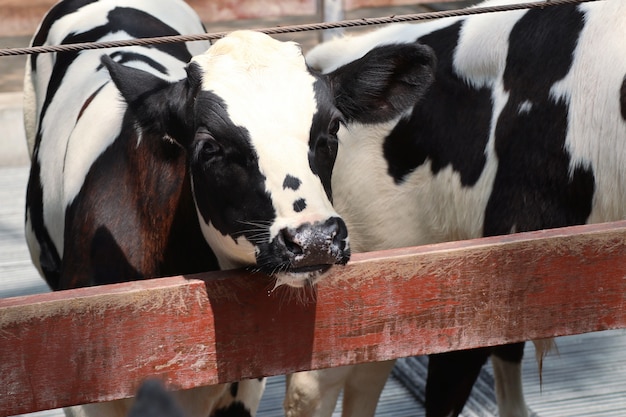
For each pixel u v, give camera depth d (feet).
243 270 8.49
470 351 14.38
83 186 12.71
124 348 8.09
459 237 13.57
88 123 13.46
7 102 28.27
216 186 9.88
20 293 20.34
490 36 12.99
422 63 10.75
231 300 8.29
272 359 8.55
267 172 9.51
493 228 12.84
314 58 15.29
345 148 13.88
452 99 13.20
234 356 8.45
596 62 12.00
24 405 7.95
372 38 14.82
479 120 12.94
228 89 9.89
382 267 8.55
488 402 16.78
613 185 11.80
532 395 17.28
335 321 8.61
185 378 8.35
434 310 8.75
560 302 8.96
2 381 7.84
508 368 15.20
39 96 17.54
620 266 8.96
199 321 8.25
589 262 8.89
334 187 14.15
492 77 12.91
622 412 16.70
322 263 8.52
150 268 11.79
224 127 9.71
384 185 13.73
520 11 12.96
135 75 10.68
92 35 16.11
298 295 8.50
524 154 12.50
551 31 12.54
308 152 9.69
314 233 8.63
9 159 27.55
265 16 26.48
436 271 8.64
